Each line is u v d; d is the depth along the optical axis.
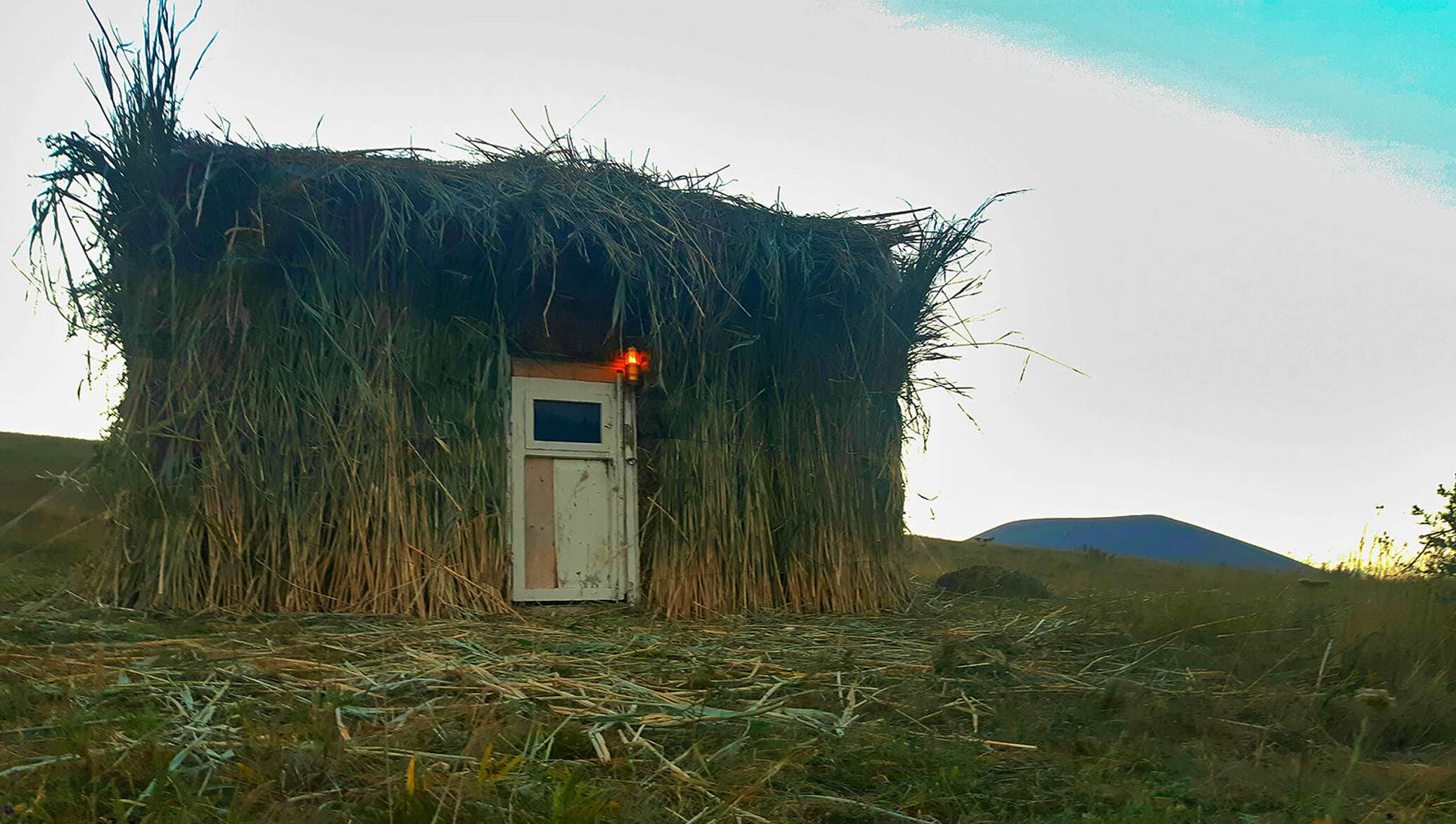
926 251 7.67
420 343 6.46
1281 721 4.09
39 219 5.80
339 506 6.15
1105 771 3.29
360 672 4.18
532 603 6.90
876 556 7.61
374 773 2.70
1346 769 3.37
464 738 3.13
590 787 2.64
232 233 5.88
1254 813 2.96
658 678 4.41
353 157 6.30
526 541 6.96
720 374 7.19
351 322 6.25
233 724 3.22
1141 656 5.58
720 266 6.94
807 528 7.38
